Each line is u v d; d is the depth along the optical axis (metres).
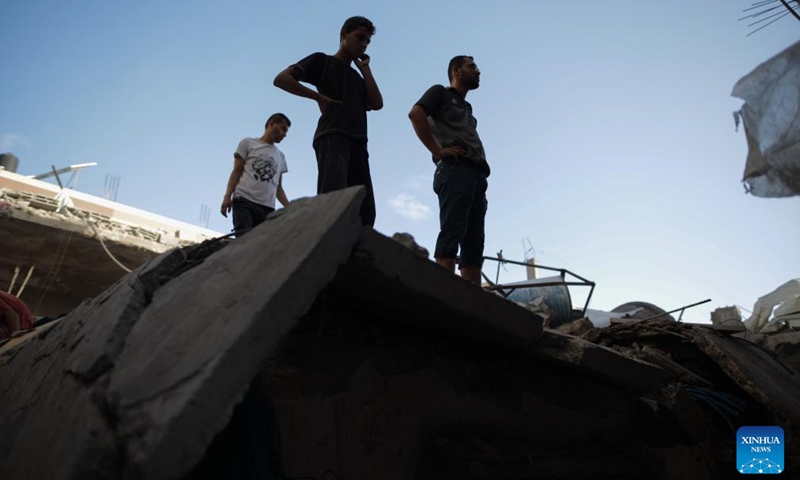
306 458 2.09
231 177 4.21
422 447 2.52
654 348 5.68
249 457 1.65
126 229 9.99
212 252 2.07
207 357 1.16
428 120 3.42
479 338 2.68
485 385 2.92
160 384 1.17
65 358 1.93
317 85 3.25
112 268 10.70
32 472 1.38
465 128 3.45
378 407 2.40
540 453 2.86
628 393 3.80
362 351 2.42
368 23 3.46
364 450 2.29
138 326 1.58
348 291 2.12
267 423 1.77
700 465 4.25
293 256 1.42
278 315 1.27
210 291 1.53
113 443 1.12
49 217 9.04
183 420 1.05
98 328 1.75
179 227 13.33
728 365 4.95
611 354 2.94
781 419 4.53
